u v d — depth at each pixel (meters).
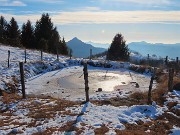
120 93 33.75
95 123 20.16
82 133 18.25
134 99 28.98
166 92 30.64
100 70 54.16
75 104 25.97
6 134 18.84
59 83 40.97
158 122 21.75
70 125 19.78
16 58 53.62
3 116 23.75
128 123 20.94
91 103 25.69
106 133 18.17
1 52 57.47
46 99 29.09
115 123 20.48
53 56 62.50
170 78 31.30
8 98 30.00
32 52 63.66
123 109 23.83
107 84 40.94
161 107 25.50
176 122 22.77
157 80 44.84
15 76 41.38
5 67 44.88
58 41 89.25
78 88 37.97
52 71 50.91
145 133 18.98
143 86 39.81
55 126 19.89
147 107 24.41
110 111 23.31
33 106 26.31
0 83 35.69
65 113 22.73
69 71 51.25
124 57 75.00
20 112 24.67
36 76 45.91
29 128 19.80
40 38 87.31
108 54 75.06
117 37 74.88
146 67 53.81
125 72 52.91
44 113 23.25
